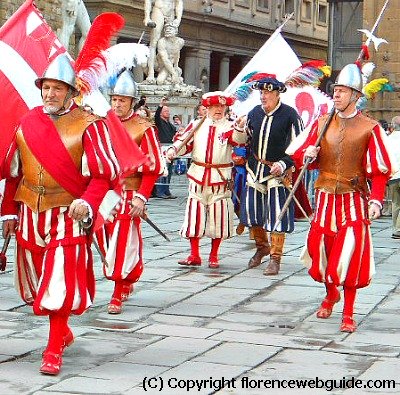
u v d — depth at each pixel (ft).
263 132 43.98
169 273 43.73
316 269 33.37
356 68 32.68
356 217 32.58
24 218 26.63
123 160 27.78
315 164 33.68
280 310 36.19
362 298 38.96
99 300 37.17
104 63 27.68
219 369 27.12
